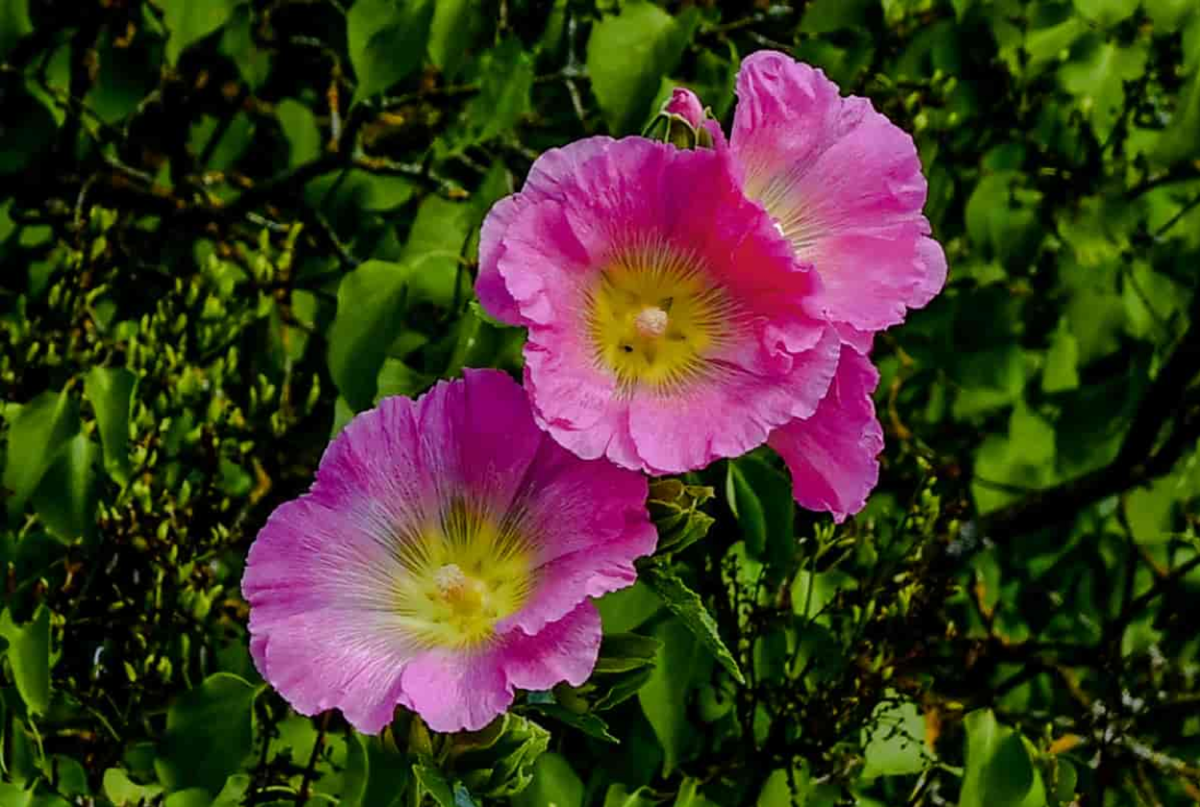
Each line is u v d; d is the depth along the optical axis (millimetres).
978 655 1362
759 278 991
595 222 995
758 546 1218
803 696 1258
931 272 1029
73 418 1212
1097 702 1353
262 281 1297
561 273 994
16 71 1308
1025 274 1363
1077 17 1354
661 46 1213
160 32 1331
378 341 1194
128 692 1257
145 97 1336
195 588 1255
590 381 995
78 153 1350
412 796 1049
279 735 1242
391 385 1195
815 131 1021
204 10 1258
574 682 985
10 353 1276
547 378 988
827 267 1022
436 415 1008
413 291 1237
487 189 1257
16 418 1208
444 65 1239
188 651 1255
